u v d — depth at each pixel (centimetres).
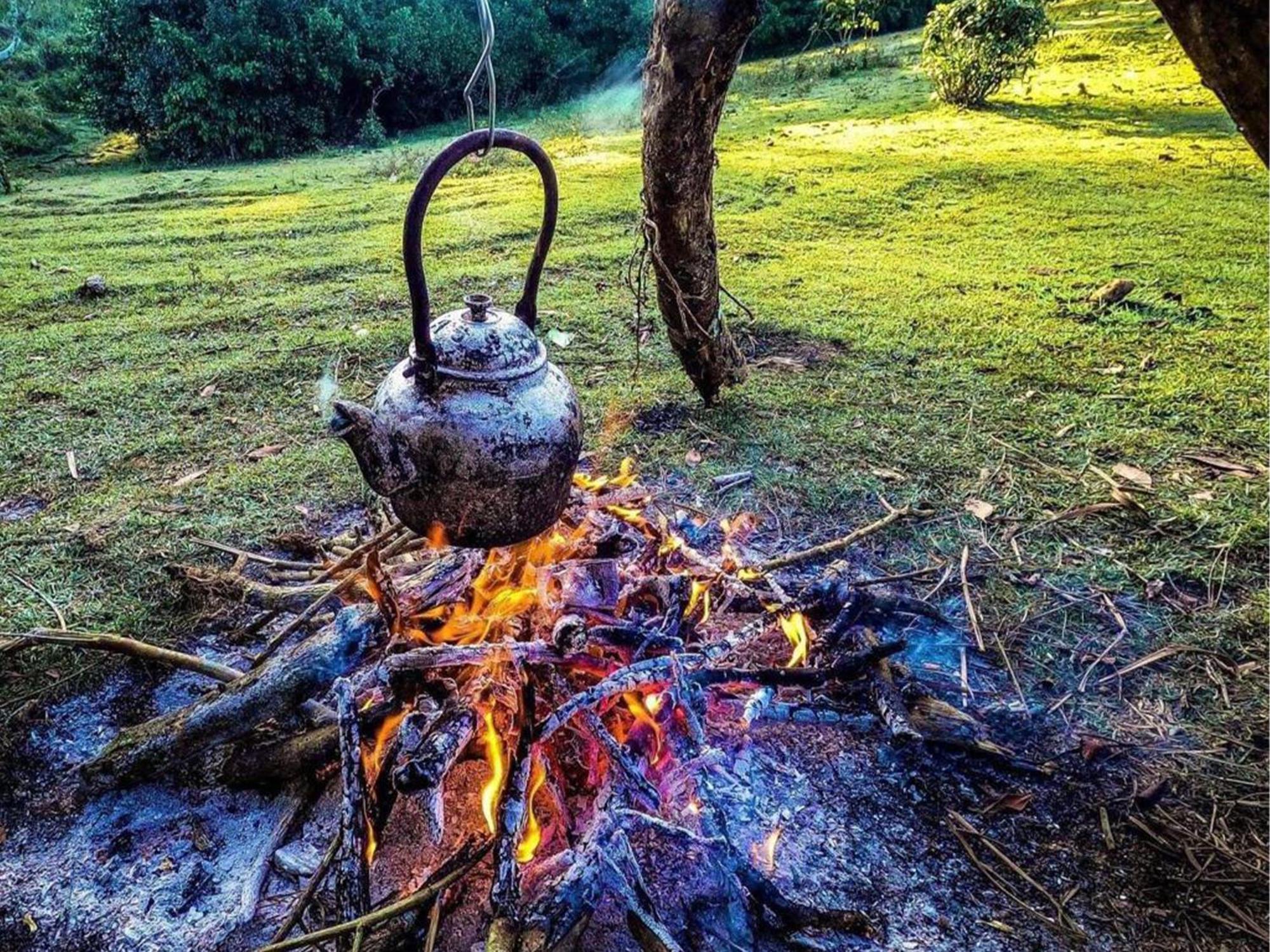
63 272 552
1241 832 177
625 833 157
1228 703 207
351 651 179
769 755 194
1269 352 383
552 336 409
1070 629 230
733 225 602
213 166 1111
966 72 977
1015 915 162
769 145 865
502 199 697
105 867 170
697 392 355
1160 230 559
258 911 162
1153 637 228
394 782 154
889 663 209
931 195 666
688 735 174
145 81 1130
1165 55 1171
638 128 1085
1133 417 335
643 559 211
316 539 258
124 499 289
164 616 233
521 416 151
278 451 320
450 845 173
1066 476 297
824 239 573
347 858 151
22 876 169
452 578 199
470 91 139
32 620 230
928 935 159
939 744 193
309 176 941
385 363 396
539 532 165
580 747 179
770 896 159
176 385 377
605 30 1459
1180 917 161
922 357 390
